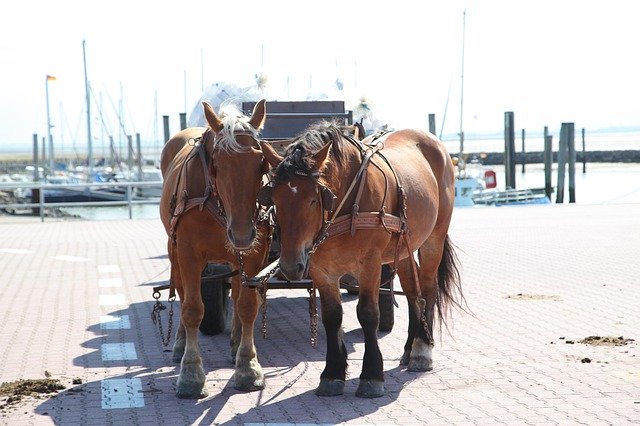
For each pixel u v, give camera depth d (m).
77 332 10.79
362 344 10.05
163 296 13.51
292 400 7.65
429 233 8.67
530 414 7.09
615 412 7.08
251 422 7.00
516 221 26.30
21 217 48.22
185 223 7.82
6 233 24.73
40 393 7.93
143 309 12.40
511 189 47.19
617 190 56.28
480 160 79.62
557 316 11.35
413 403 7.49
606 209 30.97
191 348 7.88
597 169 86.25
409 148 9.04
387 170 8.00
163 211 8.69
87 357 9.42
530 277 14.89
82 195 54.69
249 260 7.97
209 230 7.74
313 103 11.68
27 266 17.25
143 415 7.23
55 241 22.17
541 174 80.75
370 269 7.66
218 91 12.90
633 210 30.19
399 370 8.71
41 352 9.66
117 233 24.33
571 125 45.28
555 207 32.72
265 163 7.34
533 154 101.88
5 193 66.38
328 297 7.77
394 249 8.07
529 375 8.35
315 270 7.71
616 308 11.86
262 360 9.28
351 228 7.43
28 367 8.96
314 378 8.44
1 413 7.27
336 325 7.79
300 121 11.51
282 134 11.49
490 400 7.54
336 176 7.36
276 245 9.31
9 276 15.84
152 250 19.89
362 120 12.73
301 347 9.92
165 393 7.91
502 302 12.48
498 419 6.98
